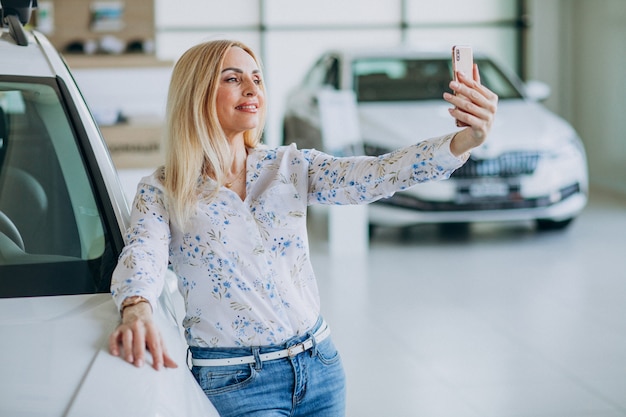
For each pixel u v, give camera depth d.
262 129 2.09
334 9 11.07
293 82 11.09
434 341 4.67
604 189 9.85
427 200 6.65
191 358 2.02
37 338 1.67
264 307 1.98
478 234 7.39
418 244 7.06
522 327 4.89
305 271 2.04
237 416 1.99
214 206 1.97
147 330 1.68
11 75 2.24
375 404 3.82
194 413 1.58
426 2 11.22
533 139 6.75
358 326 4.94
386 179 1.98
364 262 6.47
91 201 2.09
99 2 7.85
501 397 3.89
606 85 10.02
